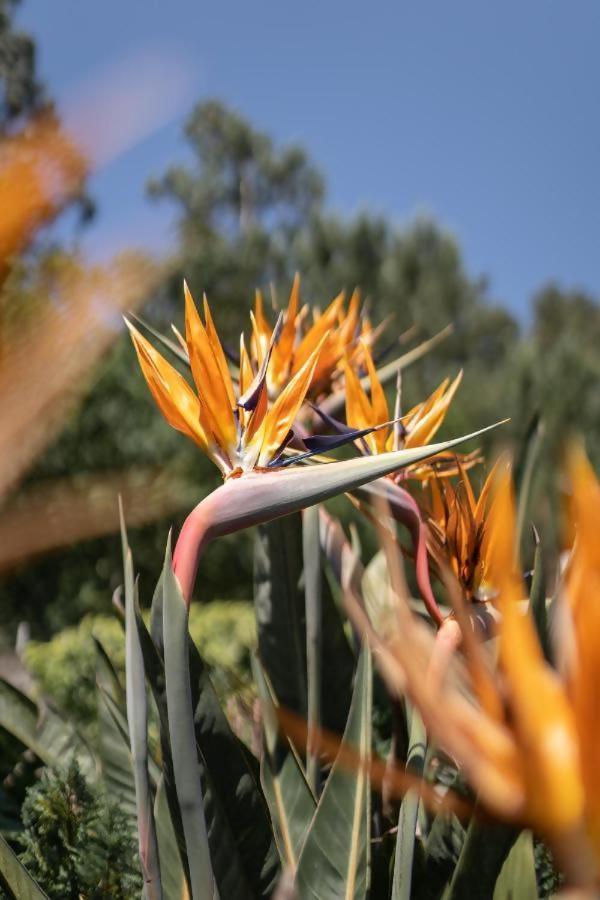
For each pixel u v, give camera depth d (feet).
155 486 1.62
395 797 2.66
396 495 2.38
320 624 3.03
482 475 2.77
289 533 3.28
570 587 0.98
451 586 1.05
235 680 3.51
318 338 3.00
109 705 3.24
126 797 3.08
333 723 3.15
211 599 15.19
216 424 2.17
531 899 1.94
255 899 2.31
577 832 0.86
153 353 2.22
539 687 0.89
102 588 13.74
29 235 0.91
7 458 1.00
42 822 2.69
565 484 1.05
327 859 2.39
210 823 2.27
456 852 2.37
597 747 0.86
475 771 0.93
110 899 2.60
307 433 2.99
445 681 1.02
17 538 1.03
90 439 13.06
